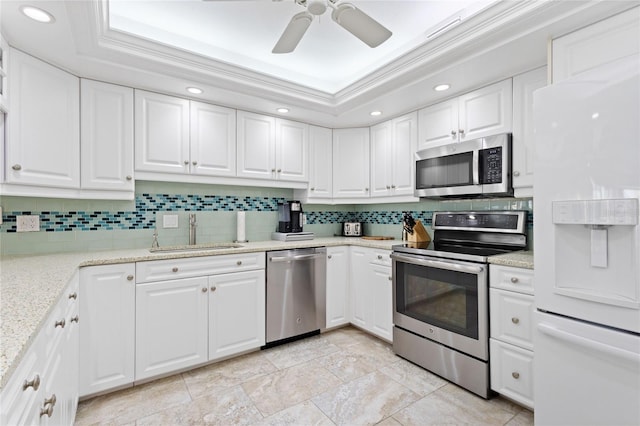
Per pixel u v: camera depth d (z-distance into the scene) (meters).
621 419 1.11
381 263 2.61
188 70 2.03
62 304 1.28
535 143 1.35
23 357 0.73
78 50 1.71
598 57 1.43
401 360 2.35
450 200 2.74
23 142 1.65
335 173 3.25
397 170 2.86
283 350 2.51
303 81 2.74
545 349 1.33
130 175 2.16
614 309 1.13
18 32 1.51
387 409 1.77
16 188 1.65
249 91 2.35
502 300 1.80
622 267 1.12
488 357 1.87
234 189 2.94
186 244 2.66
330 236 3.56
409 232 2.84
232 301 2.31
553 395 1.30
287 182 2.99
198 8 1.86
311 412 1.74
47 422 0.97
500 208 2.40
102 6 1.52
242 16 1.94
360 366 2.25
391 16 1.95
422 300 2.24
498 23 1.58
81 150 1.99
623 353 1.08
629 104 1.07
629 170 1.07
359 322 2.83
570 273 1.26
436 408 1.77
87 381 1.78
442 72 2.01
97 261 1.80
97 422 1.65
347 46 2.28
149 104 2.25
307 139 3.08
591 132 1.17
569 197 1.23
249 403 1.82
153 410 1.75
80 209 2.24
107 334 1.85
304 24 1.42
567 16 1.43
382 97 2.45
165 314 2.04
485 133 2.18
